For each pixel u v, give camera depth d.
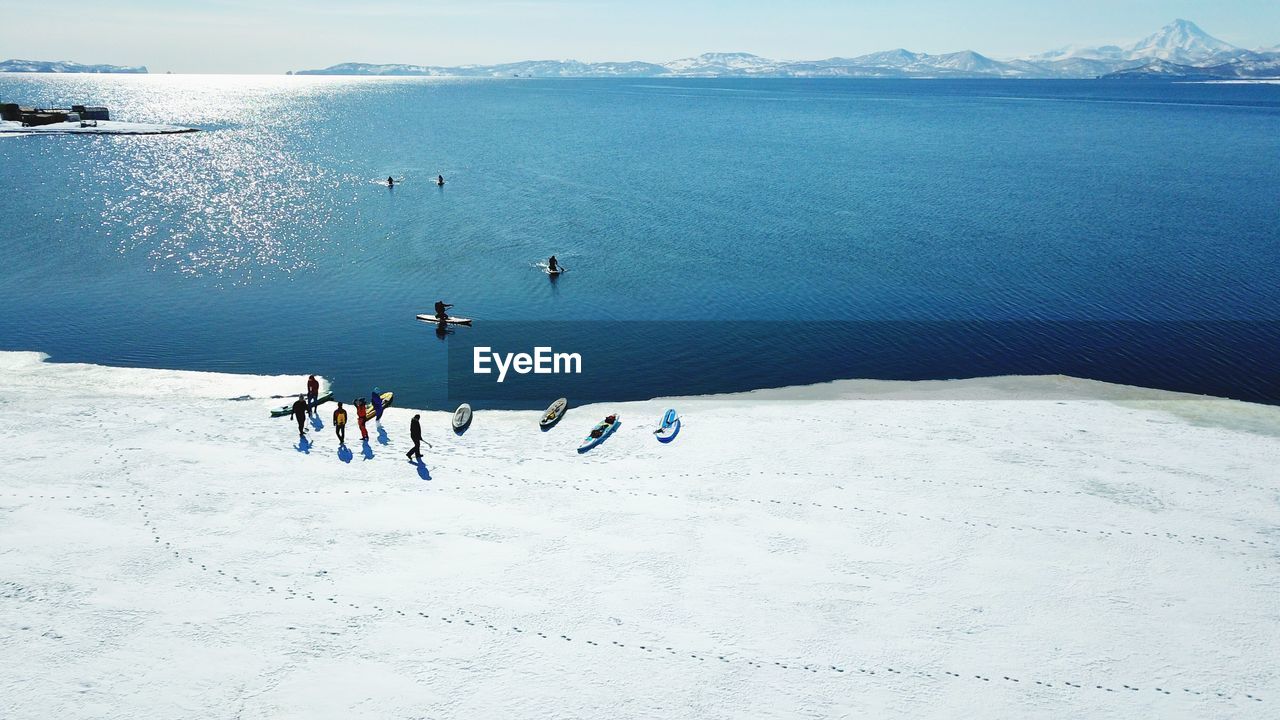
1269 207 76.50
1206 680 15.43
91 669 15.20
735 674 15.49
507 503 21.98
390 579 18.25
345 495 22.27
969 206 76.44
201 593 17.56
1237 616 17.33
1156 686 15.27
